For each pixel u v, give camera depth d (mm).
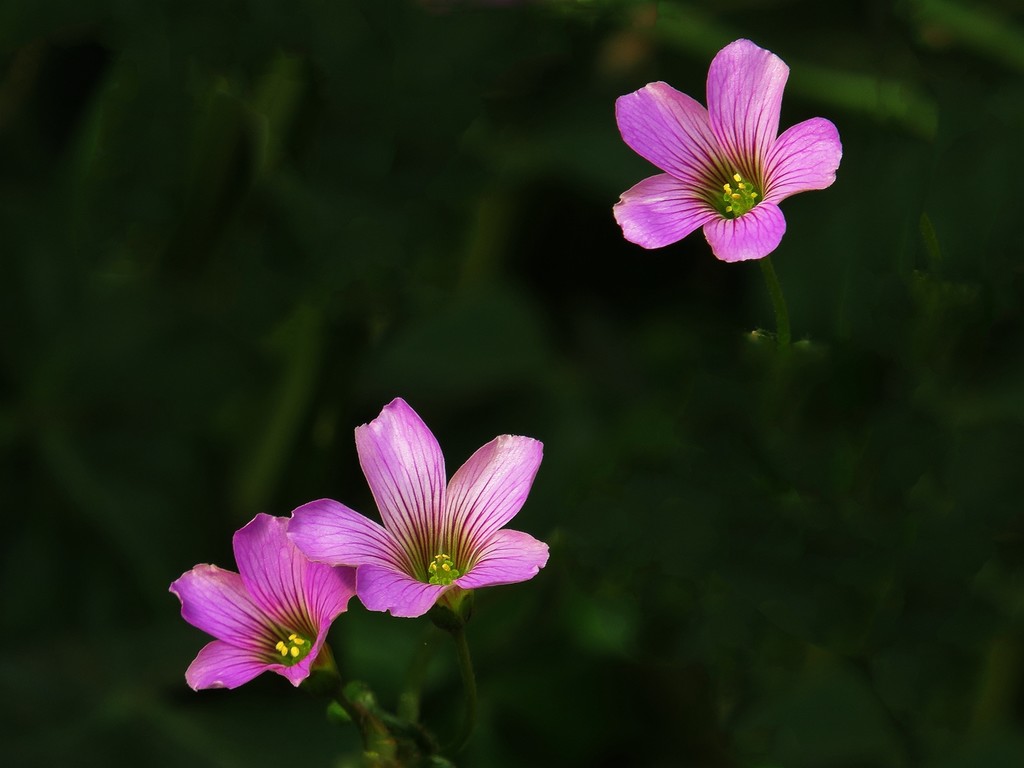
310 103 389
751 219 332
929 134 370
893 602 350
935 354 351
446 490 338
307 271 393
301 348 403
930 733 366
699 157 340
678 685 403
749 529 351
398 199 391
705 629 354
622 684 403
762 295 376
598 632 402
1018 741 366
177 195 396
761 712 369
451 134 388
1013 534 352
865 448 350
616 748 401
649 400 394
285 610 338
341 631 396
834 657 367
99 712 396
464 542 338
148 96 391
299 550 335
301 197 393
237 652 337
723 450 352
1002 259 353
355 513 336
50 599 404
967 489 350
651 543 352
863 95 395
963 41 384
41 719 396
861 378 350
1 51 385
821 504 350
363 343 404
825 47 403
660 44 403
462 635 338
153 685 400
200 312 404
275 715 398
